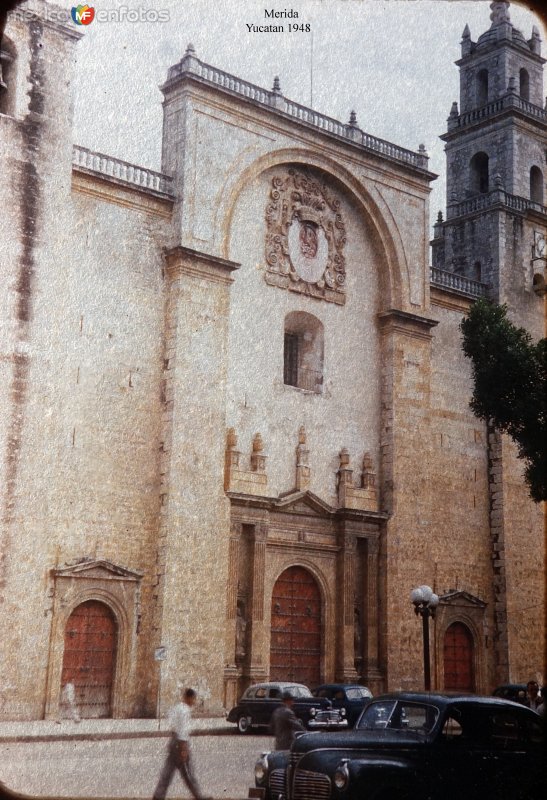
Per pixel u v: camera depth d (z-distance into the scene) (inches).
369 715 645.3
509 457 1946.4
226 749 1039.0
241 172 1587.1
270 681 1523.1
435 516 1817.2
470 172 2165.4
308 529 1617.9
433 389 1868.8
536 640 1904.5
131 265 1446.9
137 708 1344.7
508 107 2100.1
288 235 1675.7
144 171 1496.1
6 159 1272.1
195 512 1424.7
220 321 1510.8
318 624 1615.4
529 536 1947.6
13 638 1197.1
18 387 1239.5
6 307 1245.7
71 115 1347.2
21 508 1220.5
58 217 1312.7
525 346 1485.0
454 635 1808.6
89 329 1381.6
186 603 1389.0
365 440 1728.6
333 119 1768.0
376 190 1801.2
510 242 2031.3
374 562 1679.4
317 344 1697.8
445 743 588.1
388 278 1802.4
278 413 1605.6
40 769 771.4
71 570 1293.1
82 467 1341.0
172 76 1552.7
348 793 556.7
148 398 1434.5
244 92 1631.4
